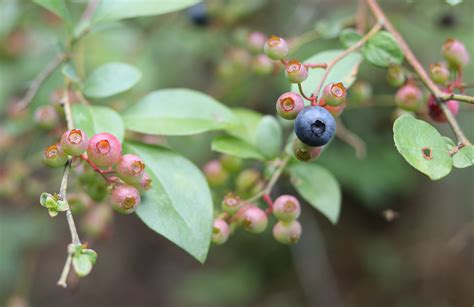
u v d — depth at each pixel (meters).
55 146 0.21
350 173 0.45
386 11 0.33
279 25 0.39
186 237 0.21
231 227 0.23
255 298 0.59
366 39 0.23
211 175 0.25
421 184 0.56
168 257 0.67
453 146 0.21
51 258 0.62
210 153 0.38
